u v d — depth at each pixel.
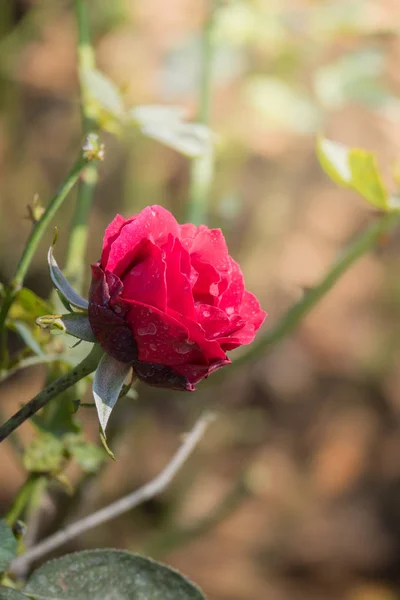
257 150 1.95
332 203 2.22
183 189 1.96
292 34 1.30
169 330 0.81
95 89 0.95
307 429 2.13
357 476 2.10
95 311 0.81
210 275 0.83
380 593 1.92
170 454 1.85
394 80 1.69
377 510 2.05
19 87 2.04
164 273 0.81
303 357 2.20
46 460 0.95
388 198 1.00
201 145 0.96
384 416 2.18
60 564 0.86
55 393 0.83
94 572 0.86
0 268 1.96
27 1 1.98
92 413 1.41
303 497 2.03
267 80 1.29
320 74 1.22
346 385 2.21
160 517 1.78
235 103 1.63
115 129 0.99
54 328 0.82
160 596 0.86
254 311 0.84
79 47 1.02
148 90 1.73
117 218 0.82
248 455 2.00
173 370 0.82
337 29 1.28
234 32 1.28
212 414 1.01
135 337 0.81
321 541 1.95
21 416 0.83
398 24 1.36
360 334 2.26
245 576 1.86
